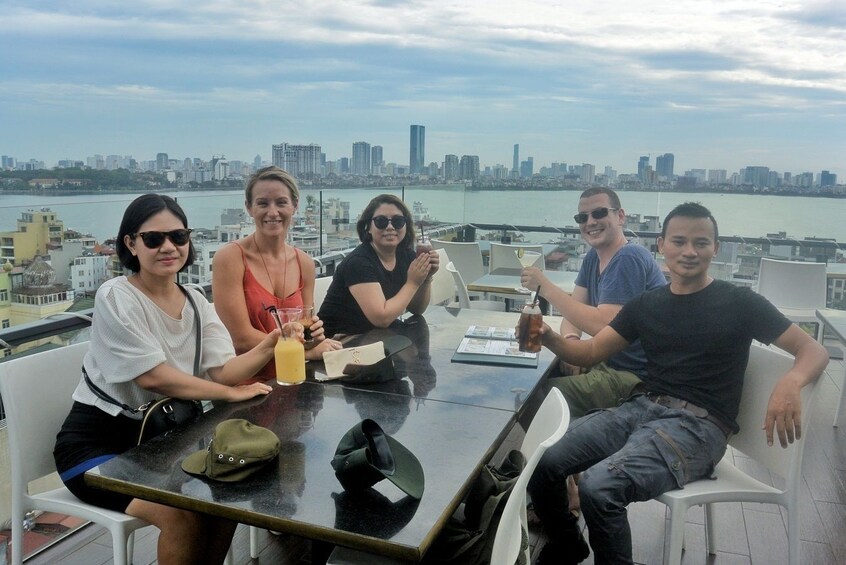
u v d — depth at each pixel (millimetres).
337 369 2006
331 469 1374
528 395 1885
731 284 2059
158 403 1721
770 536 2502
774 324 1933
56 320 2359
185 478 1343
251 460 1328
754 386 2010
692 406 2012
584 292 3102
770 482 3016
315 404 1790
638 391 2262
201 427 1626
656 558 2346
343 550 1457
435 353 2344
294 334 1926
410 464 1351
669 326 2090
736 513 2684
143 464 1416
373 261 2844
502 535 1248
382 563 1411
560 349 2291
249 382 2283
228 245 2467
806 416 1793
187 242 1927
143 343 1771
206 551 1653
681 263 2043
